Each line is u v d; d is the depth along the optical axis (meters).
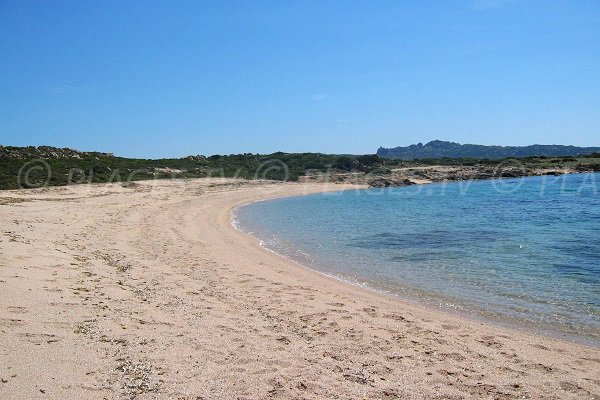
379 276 13.05
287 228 23.17
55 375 5.18
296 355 6.63
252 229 22.59
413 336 7.94
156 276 10.93
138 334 6.81
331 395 5.42
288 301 9.79
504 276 12.98
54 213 19.80
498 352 7.36
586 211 30.22
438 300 10.70
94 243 14.25
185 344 6.64
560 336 8.42
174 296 9.27
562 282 12.27
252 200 40.34
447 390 5.84
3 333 6.14
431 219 27.05
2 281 8.43
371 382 5.91
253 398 5.14
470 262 14.88
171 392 5.11
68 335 6.40
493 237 20.03
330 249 17.28
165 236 17.34
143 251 14.02
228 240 18.05
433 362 6.79
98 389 4.98
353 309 9.47
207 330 7.36
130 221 20.31
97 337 6.48
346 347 7.18
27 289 8.23
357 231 22.09
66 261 11.02
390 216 28.78
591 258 15.21
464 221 25.97
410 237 20.20
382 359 6.78
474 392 5.84
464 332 8.30
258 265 13.57
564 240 18.94
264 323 8.06
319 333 7.77
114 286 9.45
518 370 6.66
